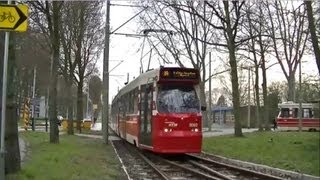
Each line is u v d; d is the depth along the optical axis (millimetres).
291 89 49125
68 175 14641
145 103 25484
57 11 27391
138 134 26984
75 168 16766
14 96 13523
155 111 23562
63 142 29484
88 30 42469
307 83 52688
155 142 23391
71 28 39281
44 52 39125
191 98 23891
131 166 21406
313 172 17859
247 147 27375
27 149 23375
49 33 29359
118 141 37688
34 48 37781
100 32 43312
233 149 27375
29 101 55312
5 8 10023
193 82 23969
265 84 45625
